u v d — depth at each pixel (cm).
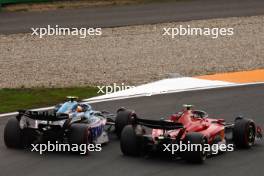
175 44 8512
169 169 3594
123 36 8869
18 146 3956
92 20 9756
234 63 7488
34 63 7412
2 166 3634
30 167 3619
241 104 5375
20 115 3972
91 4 11050
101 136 4103
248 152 3984
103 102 5469
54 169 3581
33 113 3891
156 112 5097
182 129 3688
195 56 7875
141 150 3816
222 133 3988
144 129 4181
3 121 4806
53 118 3838
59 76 6781
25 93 5884
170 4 11231
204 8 10888
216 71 7012
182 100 5528
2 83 6438
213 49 8281
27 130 3972
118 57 7769
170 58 7744
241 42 8700
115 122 4266
